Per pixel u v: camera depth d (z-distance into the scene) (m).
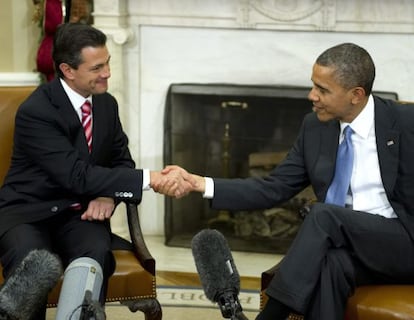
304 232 2.60
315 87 2.73
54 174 2.91
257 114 4.60
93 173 2.91
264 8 4.44
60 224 2.99
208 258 1.55
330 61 2.67
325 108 2.73
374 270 2.68
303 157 2.93
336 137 2.84
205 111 4.65
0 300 1.43
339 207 2.66
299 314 2.60
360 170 2.80
